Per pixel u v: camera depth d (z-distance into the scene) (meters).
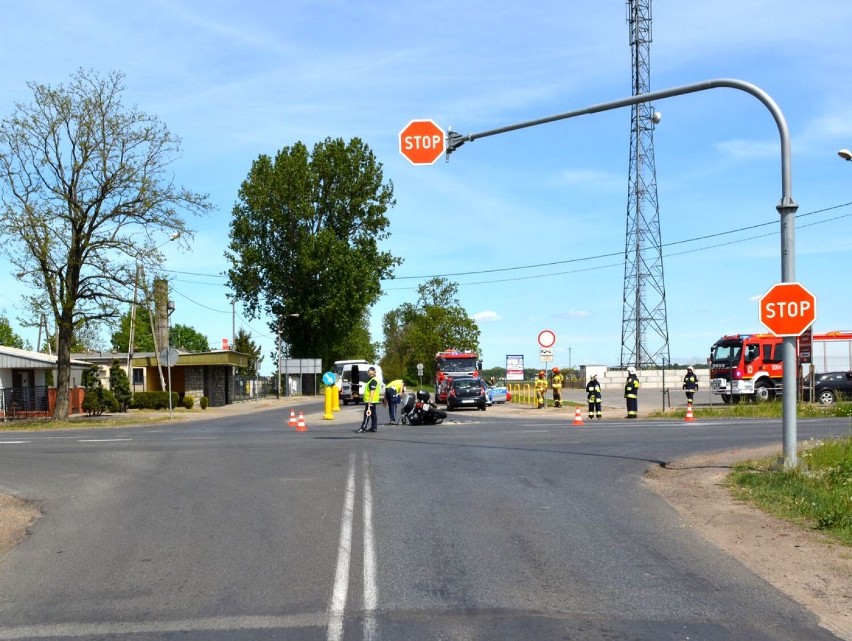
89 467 16.42
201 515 10.68
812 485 11.96
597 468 14.74
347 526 9.70
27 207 34.25
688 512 10.52
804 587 7.14
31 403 43.12
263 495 12.15
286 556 8.30
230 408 54.34
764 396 39.09
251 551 8.55
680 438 20.12
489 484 12.88
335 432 24.77
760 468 13.65
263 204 67.56
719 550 8.47
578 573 7.53
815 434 20.30
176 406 51.50
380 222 70.31
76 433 27.72
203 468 15.66
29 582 7.58
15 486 14.06
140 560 8.30
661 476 13.73
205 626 6.11
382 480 13.42
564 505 11.01
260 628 6.04
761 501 11.08
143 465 16.47
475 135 15.00
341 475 14.12
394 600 6.70
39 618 6.43
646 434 21.48
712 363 40.94
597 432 22.58
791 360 13.15
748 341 39.38
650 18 52.34
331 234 66.19
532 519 10.05
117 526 10.13
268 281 68.75
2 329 90.88
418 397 27.88
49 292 36.19
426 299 85.88
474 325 84.69
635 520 10.00
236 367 67.25
